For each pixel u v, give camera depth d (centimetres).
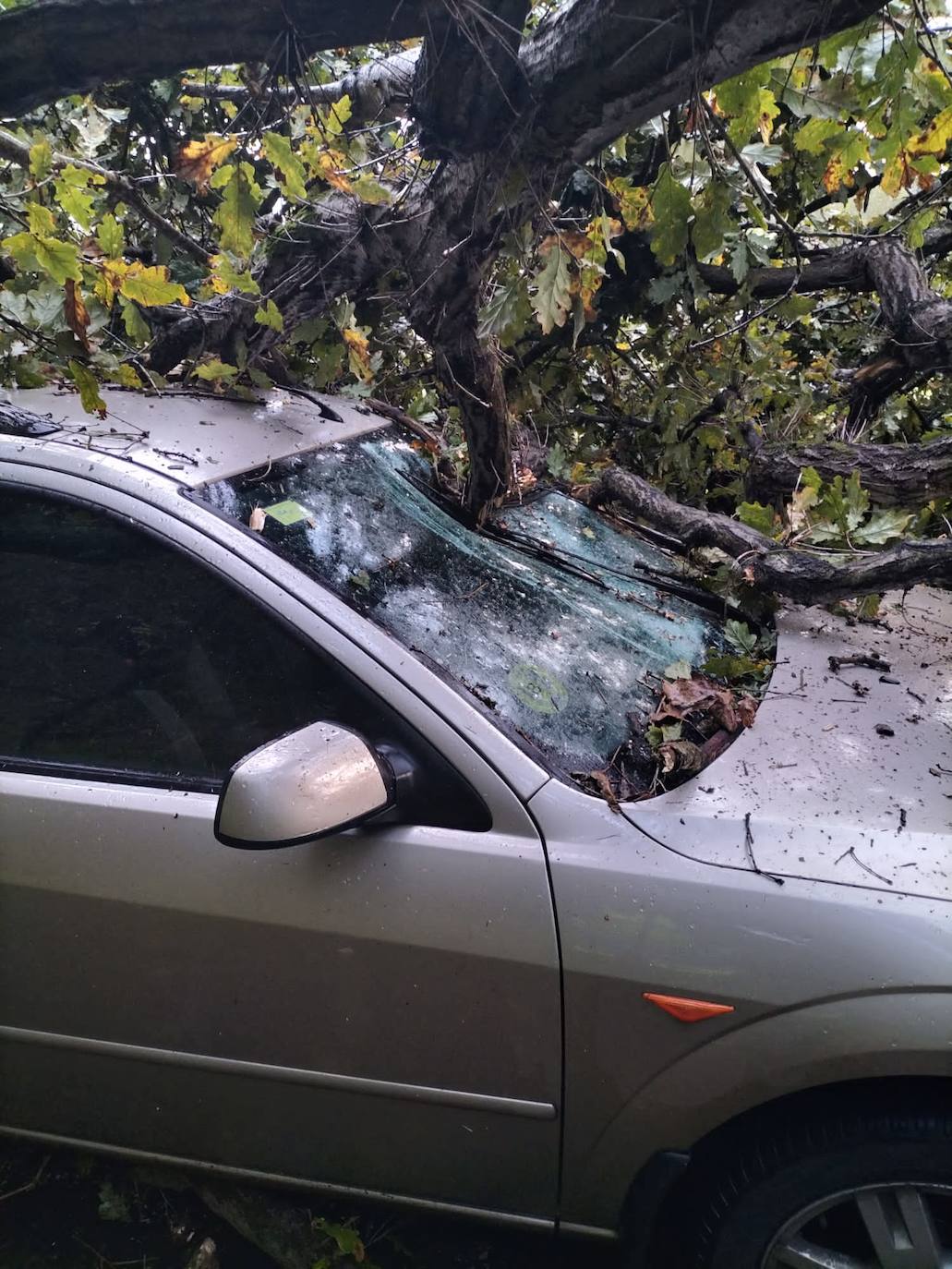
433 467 263
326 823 158
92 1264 204
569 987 165
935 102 187
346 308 265
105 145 371
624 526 290
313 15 180
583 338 378
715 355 372
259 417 245
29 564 198
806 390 354
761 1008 159
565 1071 168
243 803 158
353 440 248
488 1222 183
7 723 196
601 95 180
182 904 176
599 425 405
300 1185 190
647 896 164
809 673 223
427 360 362
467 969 167
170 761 187
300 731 167
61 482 196
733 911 161
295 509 209
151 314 276
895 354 340
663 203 199
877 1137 160
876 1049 155
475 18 175
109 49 188
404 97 258
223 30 183
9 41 188
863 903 159
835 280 361
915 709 209
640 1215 171
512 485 271
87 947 183
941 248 395
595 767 181
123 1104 192
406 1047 173
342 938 171
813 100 196
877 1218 163
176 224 355
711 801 176
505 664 196
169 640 189
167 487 195
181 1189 211
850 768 186
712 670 221
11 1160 223
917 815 175
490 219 218
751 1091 161
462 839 170
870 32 177
